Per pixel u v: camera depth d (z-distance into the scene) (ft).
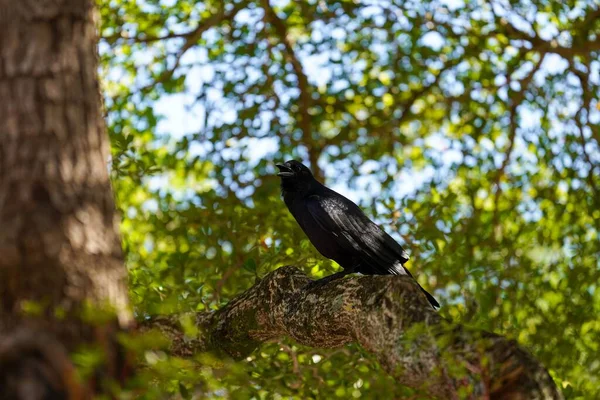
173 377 15.62
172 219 35.60
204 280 30.58
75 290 14.89
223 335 21.88
